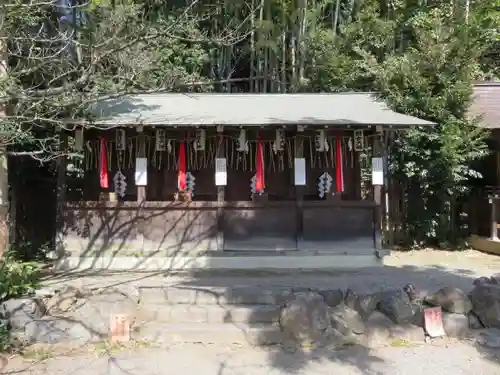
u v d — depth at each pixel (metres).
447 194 11.84
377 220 9.66
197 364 5.27
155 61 7.10
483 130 11.59
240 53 15.89
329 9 15.99
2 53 6.86
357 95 11.44
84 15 10.79
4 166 7.31
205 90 14.77
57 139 8.56
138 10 8.77
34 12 7.37
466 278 8.30
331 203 9.61
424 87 11.12
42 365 5.18
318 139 9.46
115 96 5.86
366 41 13.98
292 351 5.63
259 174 9.47
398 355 5.57
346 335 5.86
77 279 8.05
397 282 7.85
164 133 9.41
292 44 14.77
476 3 14.34
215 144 10.33
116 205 9.52
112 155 10.29
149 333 5.94
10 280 6.29
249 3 13.97
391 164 11.90
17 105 6.20
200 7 12.27
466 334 6.18
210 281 7.84
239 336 5.91
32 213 10.98
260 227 9.60
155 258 9.42
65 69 6.99
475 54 11.62
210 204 9.57
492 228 11.66
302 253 9.51
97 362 5.27
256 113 9.62
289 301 6.18
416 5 14.23
